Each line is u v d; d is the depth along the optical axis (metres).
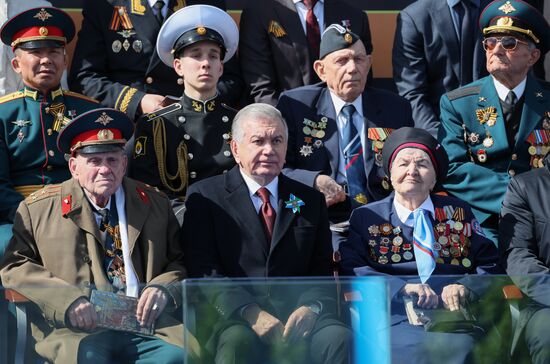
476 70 24.61
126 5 23.77
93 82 23.12
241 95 24.16
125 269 17.80
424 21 24.70
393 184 19.16
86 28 23.73
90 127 18.02
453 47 24.56
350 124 21.56
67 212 17.78
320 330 15.27
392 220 19.06
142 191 18.50
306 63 24.08
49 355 15.23
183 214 19.45
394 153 19.17
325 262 18.47
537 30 21.97
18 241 17.77
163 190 20.66
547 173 19.69
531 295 15.62
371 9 27.31
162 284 15.75
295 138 21.56
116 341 15.48
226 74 24.02
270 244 18.27
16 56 21.48
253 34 24.19
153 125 20.78
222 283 15.33
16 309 15.23
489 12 22.22
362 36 24.62
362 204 21.09
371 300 15.41
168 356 15.30
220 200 18.45
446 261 18.80
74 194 18.02
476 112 22.17
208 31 21.03
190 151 20.75
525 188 19.55
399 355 15.37
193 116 20.92
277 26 24.17
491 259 18.97
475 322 15.52
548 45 22.28
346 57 21.44
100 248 17.78
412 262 18.73
